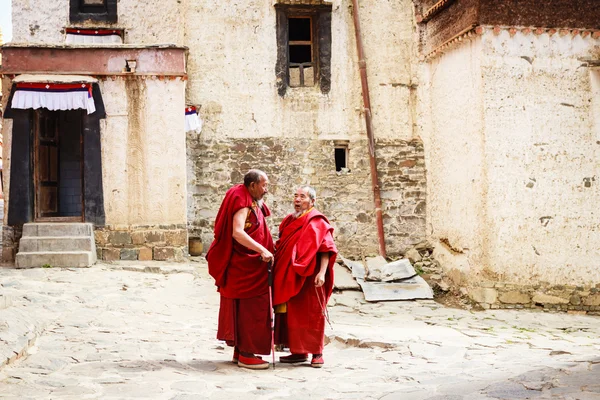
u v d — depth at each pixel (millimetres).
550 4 11102
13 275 10242
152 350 6586
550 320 10023
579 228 11039
